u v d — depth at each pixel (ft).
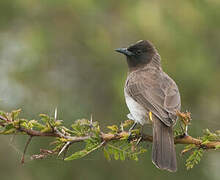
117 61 47.83
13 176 41.63
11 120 21.39
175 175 41.78
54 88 47.39
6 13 49.19
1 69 47.93
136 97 30.42
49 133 21.61
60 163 41.55
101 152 42.22
